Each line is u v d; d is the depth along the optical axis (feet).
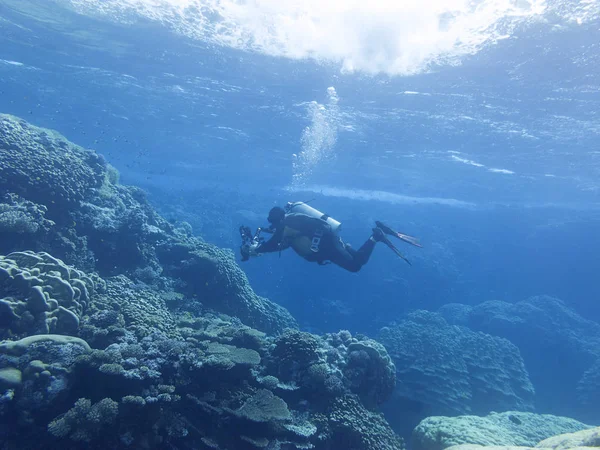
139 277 32.94
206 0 42.83
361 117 70.49
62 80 78.28
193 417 20.53
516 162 80.94
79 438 16.20
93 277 26.32
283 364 25.95
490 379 48.52
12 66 75.82
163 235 40.16
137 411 17.84
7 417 16.56
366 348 29.89
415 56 46.85
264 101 71.26
